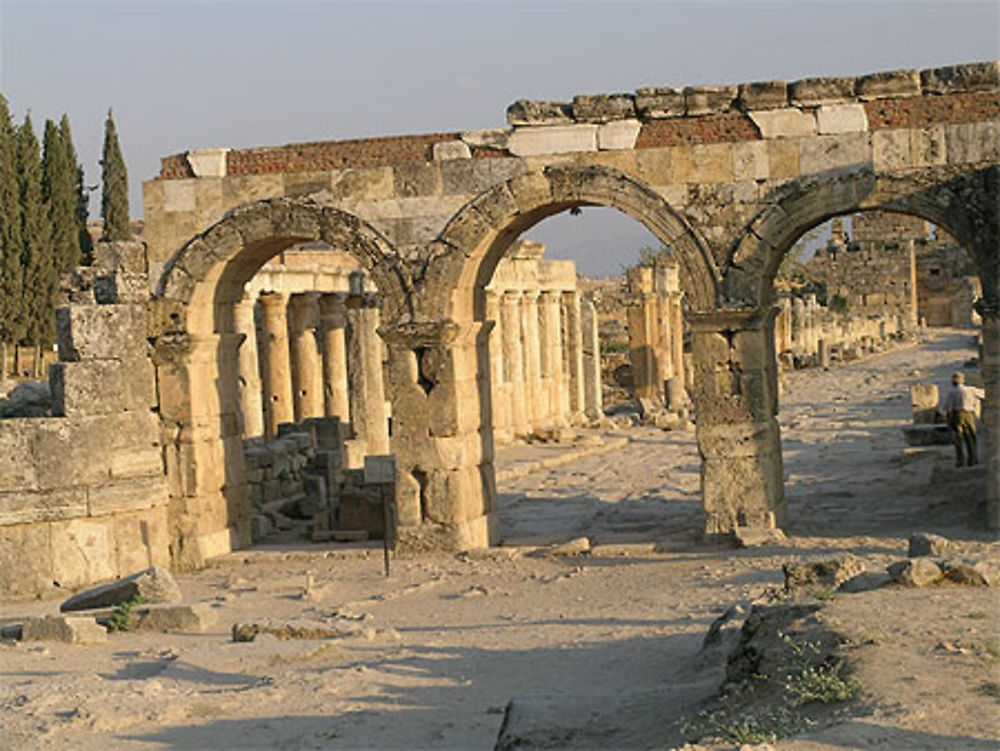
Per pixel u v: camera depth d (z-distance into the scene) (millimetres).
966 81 23578
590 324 54438
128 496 25047
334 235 26453
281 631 17547
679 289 63719
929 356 85375
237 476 27984
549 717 11734
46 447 23938
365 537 28500
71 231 65250
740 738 9219
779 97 24406
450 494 25594
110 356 25344
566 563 24328
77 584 24219
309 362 43844
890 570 13734
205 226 27125
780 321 83188
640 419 54625
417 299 25859
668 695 12219
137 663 16469
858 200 24094
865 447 40188
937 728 8805
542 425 49781
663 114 24906
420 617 19938
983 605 12156
